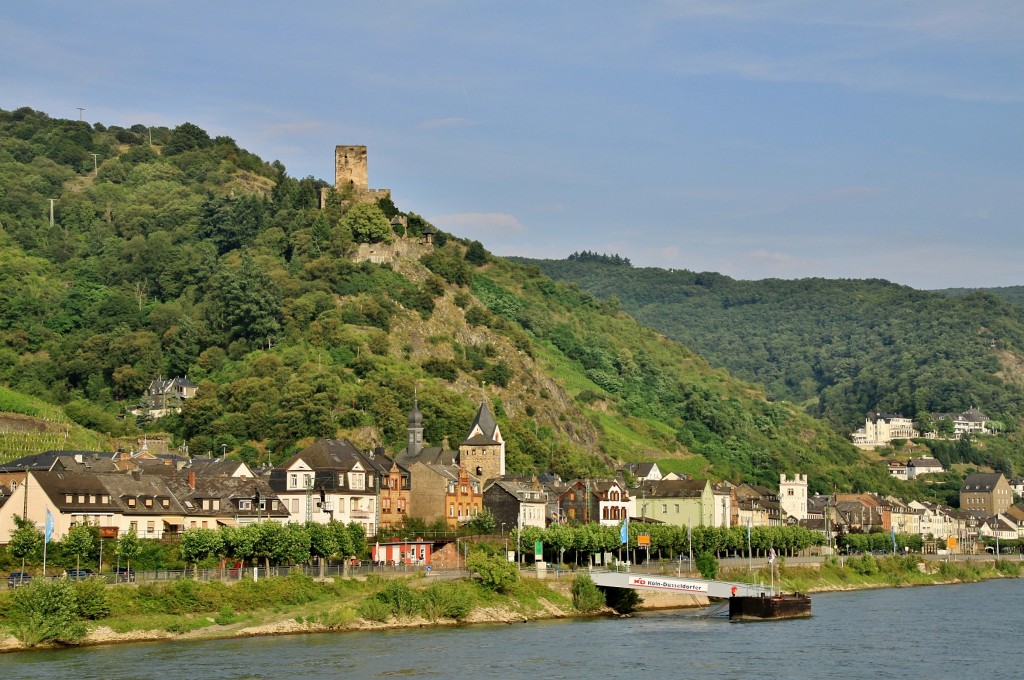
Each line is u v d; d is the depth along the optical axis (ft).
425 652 608.60
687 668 592.19
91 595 609.42
